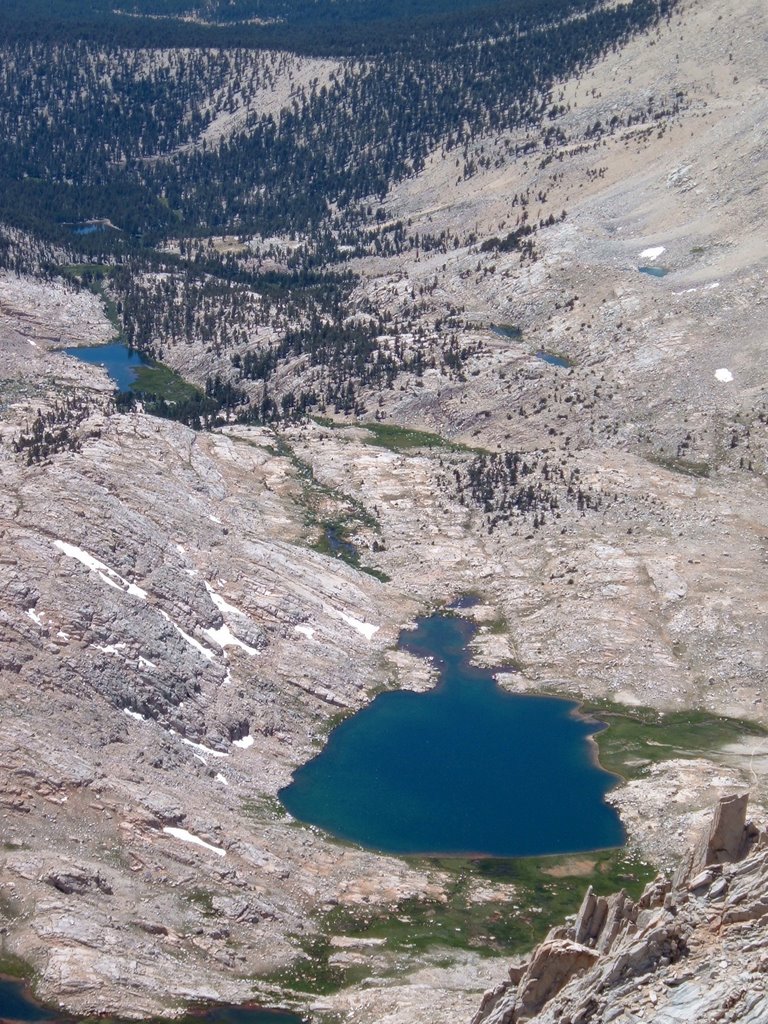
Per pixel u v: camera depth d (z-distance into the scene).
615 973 56.44
